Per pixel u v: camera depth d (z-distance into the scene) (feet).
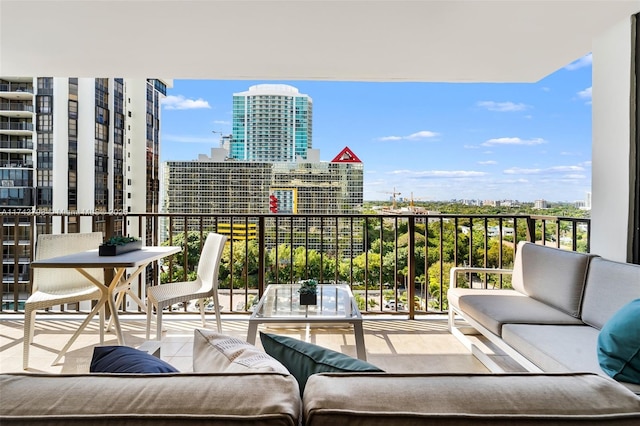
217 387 2.01
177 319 11.88
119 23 8.95
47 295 9.11
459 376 2.17
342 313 7.79
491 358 8.91
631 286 6.73
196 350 3.16
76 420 1.77
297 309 8.12
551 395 1.97
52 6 8.18
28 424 1.75
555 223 11.59
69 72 12.22
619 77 8.77
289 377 2.20
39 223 15.69
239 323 11.59
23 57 10.98
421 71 12.11
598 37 9.41
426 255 12.53
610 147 9.03
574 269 8.09
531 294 9.42
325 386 2.07
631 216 8.34
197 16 8.61
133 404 1.85
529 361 6.52
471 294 9.78
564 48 10.19
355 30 9.27
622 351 4.84
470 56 10.82
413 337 10.43
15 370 8.20
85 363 8.54
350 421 1.82
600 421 1.84
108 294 8.98
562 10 8.21
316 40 9.85
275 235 12.60
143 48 10.38
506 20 8.68
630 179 8.33
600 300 7.25
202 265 10.94
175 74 12.47
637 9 8.13
